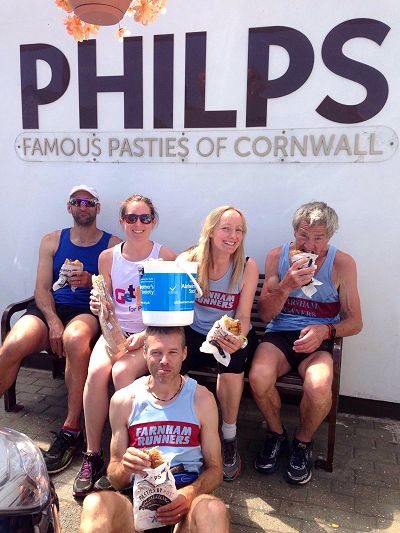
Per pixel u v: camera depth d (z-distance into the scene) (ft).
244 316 9.62
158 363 7.11
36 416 11.68
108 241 12.42
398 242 11.25
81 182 13.50
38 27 13.02
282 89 11.48
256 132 11.83
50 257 12.48
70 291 12.01
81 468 9.10
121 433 7.32
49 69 13.15
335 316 10.55
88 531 6.15
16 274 14.49
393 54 10.73
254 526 8.21
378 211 11.30
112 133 12.96
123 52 12.48
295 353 10.20
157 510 6.35
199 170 12.43
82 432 10.26
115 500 6.59
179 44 12.03
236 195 12.26
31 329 10.95
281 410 12.22
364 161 11.21
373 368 11.79
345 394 12.06
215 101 12.01
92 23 8.26
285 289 9.77
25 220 14.16
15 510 4.97
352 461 10.04
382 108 10.93
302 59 11.25
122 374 9.00
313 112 11.39
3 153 14.02
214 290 9.71
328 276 10.23
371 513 8.55
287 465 9.50
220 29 11.69
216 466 7.12
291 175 11.78
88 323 10.68
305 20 11.12
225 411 9.36
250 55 11.58
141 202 10.37
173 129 12.44
